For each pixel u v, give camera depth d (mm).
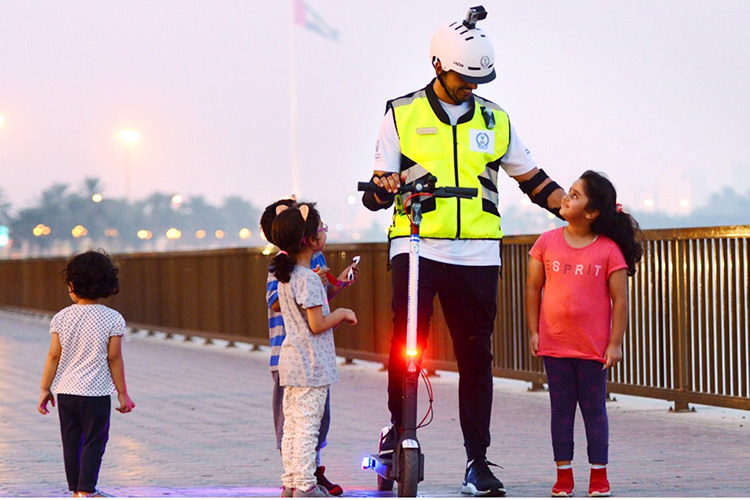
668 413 8523
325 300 5395
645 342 8773
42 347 16391
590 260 5465
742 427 7723
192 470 6500
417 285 5371
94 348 5621
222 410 9250
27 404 9805
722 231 7996
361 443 7363
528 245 9953
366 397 9828
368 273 12195
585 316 5457
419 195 5430
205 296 16375
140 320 18656
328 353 5426
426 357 11414
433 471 6320
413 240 5348
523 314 10078
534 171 5941
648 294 8719
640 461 6398
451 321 5754
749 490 5477
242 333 15328
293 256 5445
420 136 5691
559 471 5418
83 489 5531
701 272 8219
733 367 7973
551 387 5520
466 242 5664
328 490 5680
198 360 14047
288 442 5391
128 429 8219
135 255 18781
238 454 7059
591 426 5410
